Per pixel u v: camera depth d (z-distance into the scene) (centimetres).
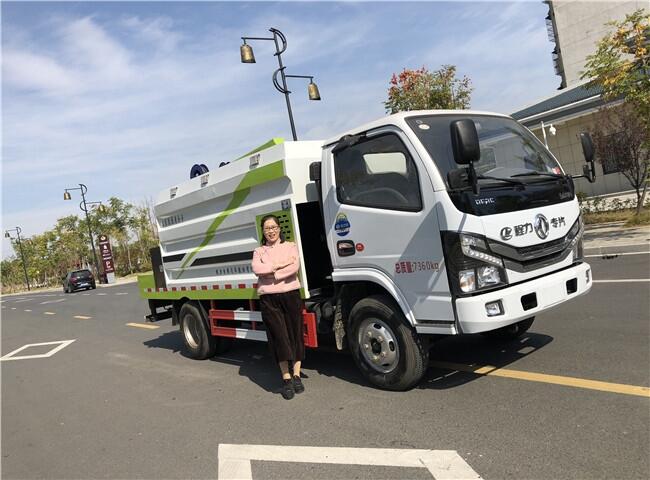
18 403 698
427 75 1828
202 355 785
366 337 511
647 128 1173
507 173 479
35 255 6175
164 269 827
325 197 531
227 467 402
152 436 496
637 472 311
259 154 586
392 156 465
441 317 436
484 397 459
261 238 597
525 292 429
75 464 459
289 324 545
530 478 322
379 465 369
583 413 399
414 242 449
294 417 484
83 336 1248
